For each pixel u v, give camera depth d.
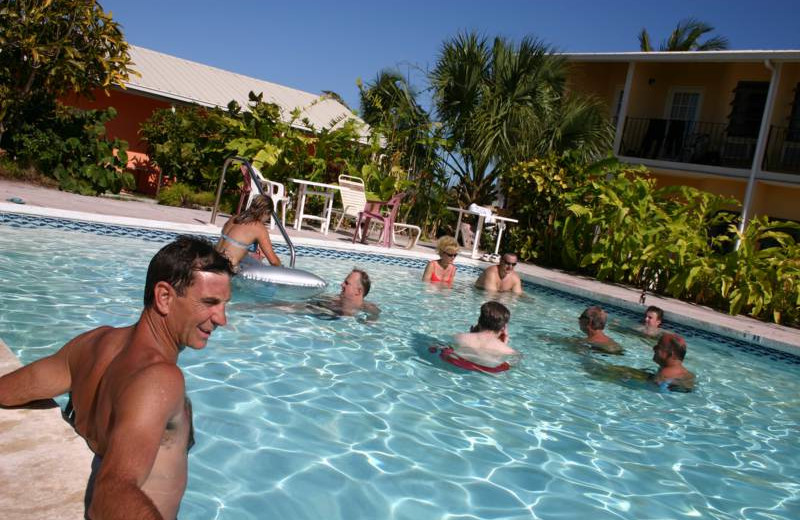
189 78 17.05
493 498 2.67
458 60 15.80
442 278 8.31
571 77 18.97
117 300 4.82
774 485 3.31
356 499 2.47
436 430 3.34
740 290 9.30
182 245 1.46
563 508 2.68
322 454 2.83
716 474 3.35
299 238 9.33
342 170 13.38
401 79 15.93
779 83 15.95
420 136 15.20
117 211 8.98
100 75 10.92
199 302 1.44
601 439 3.61
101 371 1.55
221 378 3.61
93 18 10.45
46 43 10.24
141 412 1.30
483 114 15.17
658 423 4.08
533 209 12.84
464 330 5.72
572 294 9.41
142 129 14.16
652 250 10.41
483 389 4.19
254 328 4.80
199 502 2.26
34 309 4.28
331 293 6.24
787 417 4.70
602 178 12.30
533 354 5.31
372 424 3.28
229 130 13.04
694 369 5.94
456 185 16.50
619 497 2.88
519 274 10.20
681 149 16.97
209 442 2.76
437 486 2.70
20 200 7.90
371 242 11.30
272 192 10.08
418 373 4.31
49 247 6.46
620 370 5.18
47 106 11.25
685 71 17.64
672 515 2.78
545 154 15.35
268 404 3.32
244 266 5.84
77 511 1.38
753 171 14.95
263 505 2.31
